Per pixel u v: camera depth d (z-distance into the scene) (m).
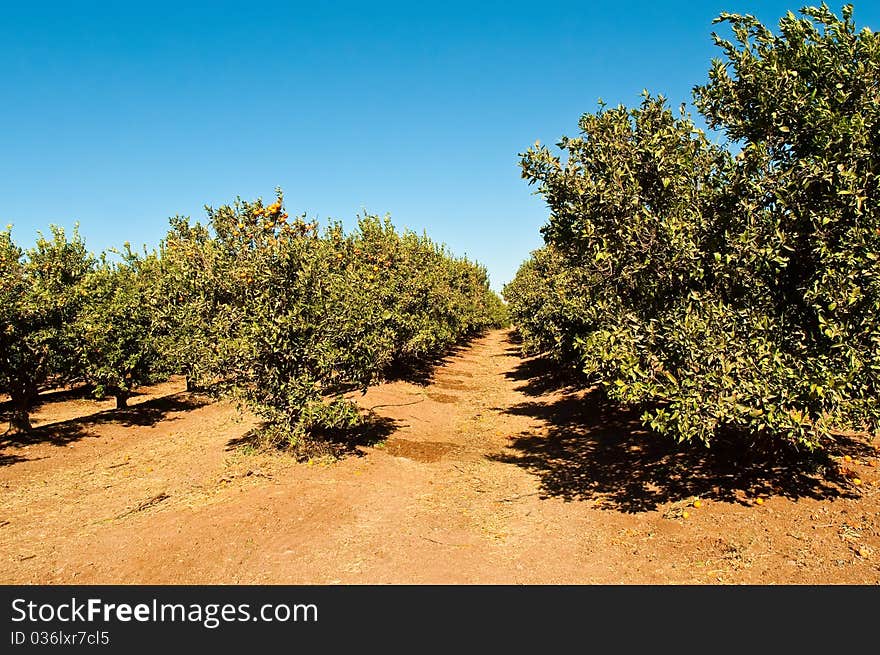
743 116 6.60
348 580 5.70
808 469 7.48
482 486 9.20
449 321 26.36
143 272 18.58
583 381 16.39
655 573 5.56
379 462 10.19
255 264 9.74
